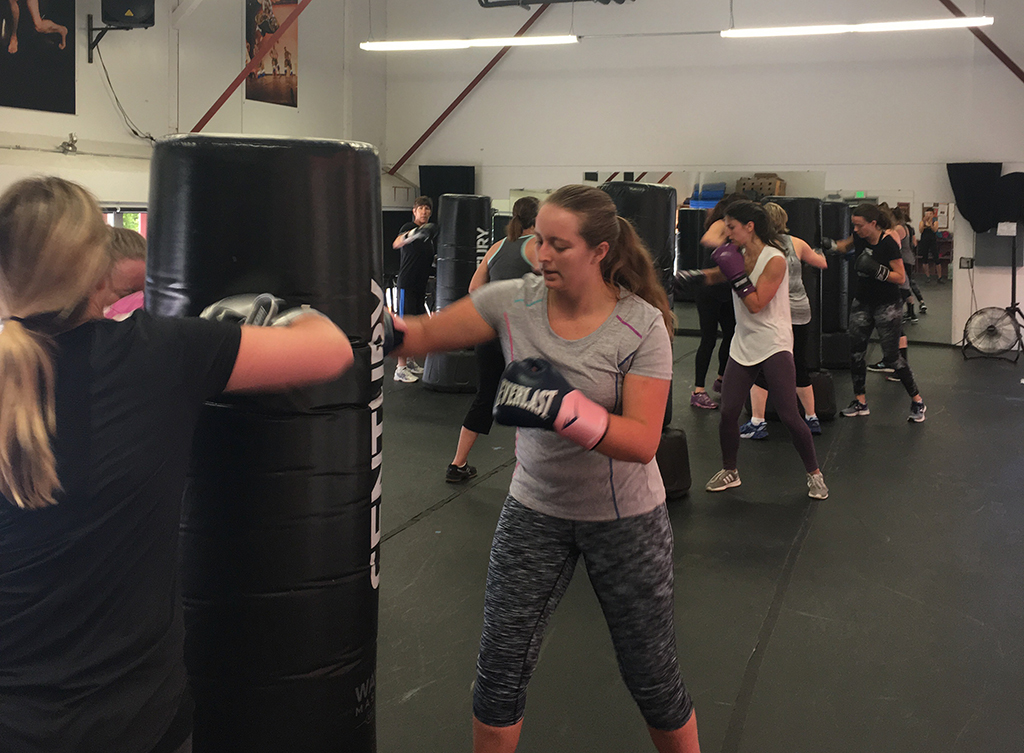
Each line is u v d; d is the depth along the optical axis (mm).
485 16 11602
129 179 8039
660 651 1626
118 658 973
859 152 10281
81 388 953
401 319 1718
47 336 955
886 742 2080
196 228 1436
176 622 1085
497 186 11875
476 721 1649
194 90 8969
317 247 1464
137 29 8242
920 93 9977
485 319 1671
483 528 3570
